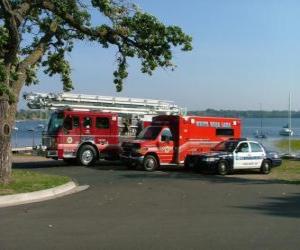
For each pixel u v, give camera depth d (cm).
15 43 1714
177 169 2772
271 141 5962
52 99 3105
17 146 4162
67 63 2219
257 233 1025
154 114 3384
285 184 2014
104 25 1978
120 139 2970
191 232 1030
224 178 2266
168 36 1983
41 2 1842
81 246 904
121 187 1841
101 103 3219
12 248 887
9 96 1703
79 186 1858
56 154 2781
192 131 2786
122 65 2102
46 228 1066
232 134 2955
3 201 1452
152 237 980
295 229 1069
